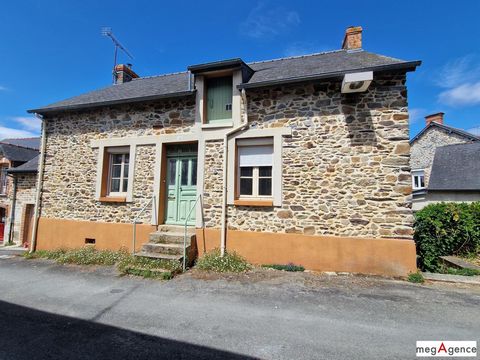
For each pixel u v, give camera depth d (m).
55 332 3.41
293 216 6.13
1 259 7.33
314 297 4.46
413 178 18.47
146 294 4.65
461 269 5.99
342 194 5.88
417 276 5.25
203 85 7.09
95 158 7.91
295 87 6.39
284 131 6.32
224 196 6.56
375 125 5.83
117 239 7.39
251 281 5.24
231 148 6.70
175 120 7.26
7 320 3.75
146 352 2.95
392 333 3.30
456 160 14.62
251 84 6.39
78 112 8.27
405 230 5.52
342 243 5.78
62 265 6.61
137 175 7.42
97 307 4.14
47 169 8.42
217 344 3.10
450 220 7.28
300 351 2.95
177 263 5.87
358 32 7.78
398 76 5.79
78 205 7.93
